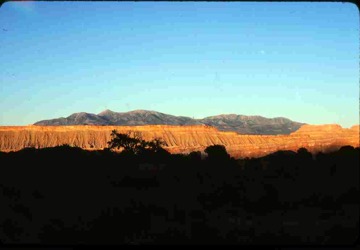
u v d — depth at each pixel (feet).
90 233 54.54
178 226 58.39
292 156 114.52
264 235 52.70
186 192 84.74
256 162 111.75
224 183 88.74
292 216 65.62
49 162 126.72
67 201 77.66
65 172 114.62
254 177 96.63
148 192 88.48
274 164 106.32
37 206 71.36
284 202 74.54
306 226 58.18
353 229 52.39
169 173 110.93
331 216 65.36
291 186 84.48
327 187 81.97
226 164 115.85
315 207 72.38
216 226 58.75
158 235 54.70
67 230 54.90
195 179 100.12
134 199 78.95
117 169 120.67
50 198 81.97
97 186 97.66
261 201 74.84
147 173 112.88
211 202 77.10
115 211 66.18
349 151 99.55
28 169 118.42
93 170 118.93
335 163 95.61
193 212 68.23
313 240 50.62
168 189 89.45
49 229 55.11
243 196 78.48
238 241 51.57
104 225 57.62
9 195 84.79
